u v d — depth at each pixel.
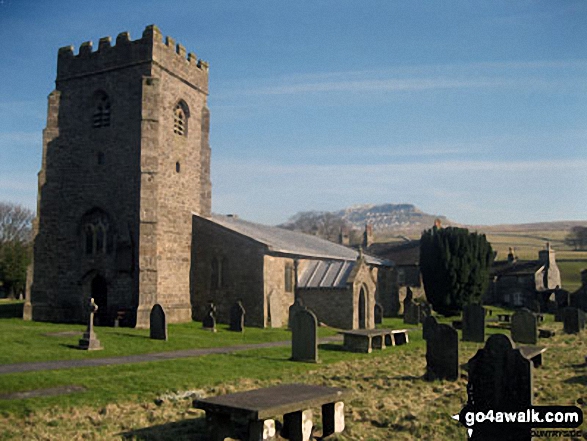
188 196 38.88
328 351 25.08
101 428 11.58
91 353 21.88
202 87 41.16
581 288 62.94
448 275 50.94
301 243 49.84
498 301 73.31
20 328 29.50
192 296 38.75
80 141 37.00
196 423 12.03
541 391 15.39
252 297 37.06
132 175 35.03
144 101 34.91
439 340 17.53
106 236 35.44
